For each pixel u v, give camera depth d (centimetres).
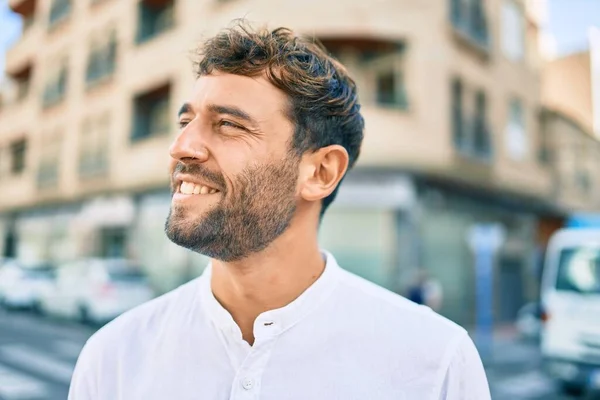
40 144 1967
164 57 1407
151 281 1460
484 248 1122
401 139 1068
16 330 1123
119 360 114
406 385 107
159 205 1456
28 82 2188
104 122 1634
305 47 124
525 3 1559
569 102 2178
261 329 108
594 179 1920
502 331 1262
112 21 1634
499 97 1391
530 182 1523
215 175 108
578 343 609
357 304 116
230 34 118
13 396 585
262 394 104
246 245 109
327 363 107
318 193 119
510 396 657
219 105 110
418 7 1105
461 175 1195
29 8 2112
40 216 2009
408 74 1092
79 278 1253
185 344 111
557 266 655
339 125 126
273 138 112
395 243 1076
